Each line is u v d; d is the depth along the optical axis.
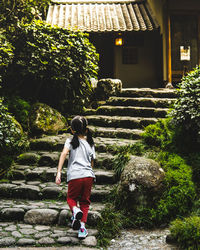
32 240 3.46
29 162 5.47
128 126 6.91
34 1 7.67
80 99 7.72
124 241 3.65
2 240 3.42
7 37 6.94
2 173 5.05
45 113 6.71
